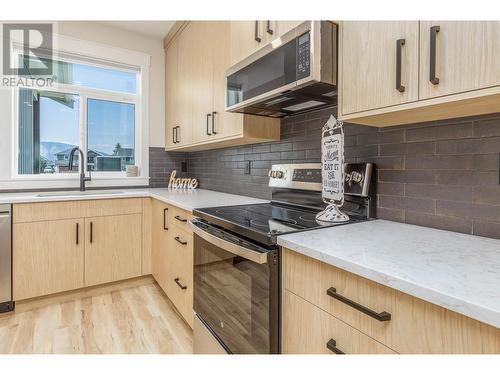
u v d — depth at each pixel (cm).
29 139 278
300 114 185
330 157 139
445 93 86
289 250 102
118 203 264
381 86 103
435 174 120
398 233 111
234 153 259
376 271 71
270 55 143
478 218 107
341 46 118
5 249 218
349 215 148
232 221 134
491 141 104
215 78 212
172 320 213
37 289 229
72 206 243
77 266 246
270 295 105
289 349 101
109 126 318
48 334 193
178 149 304
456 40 83
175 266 215
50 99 287
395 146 134
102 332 196
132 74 328
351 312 80
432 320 63
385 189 138
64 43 280
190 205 187
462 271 70
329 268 87
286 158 197
